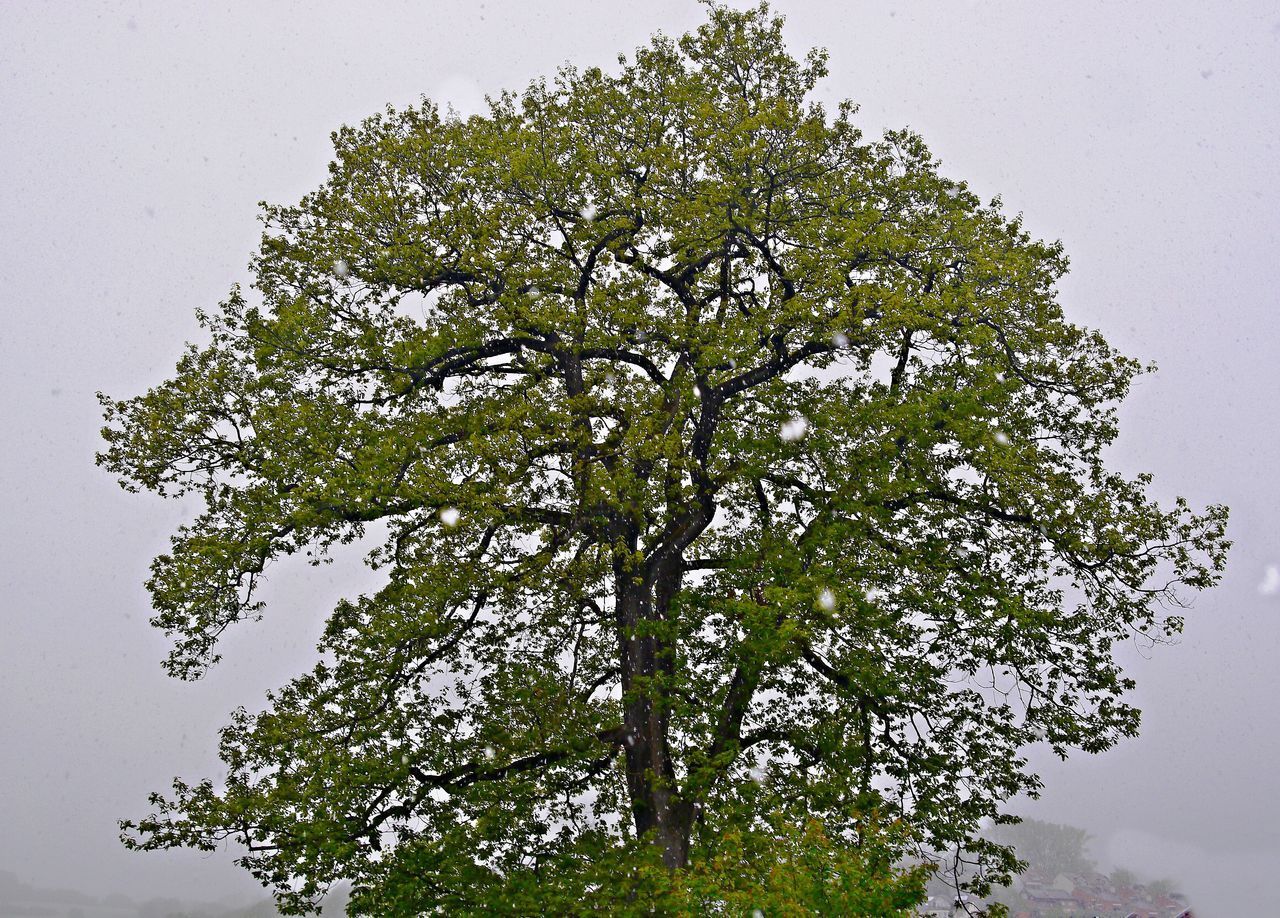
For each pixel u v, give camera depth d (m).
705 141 19.27
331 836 15.30
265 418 17.62
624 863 14.63
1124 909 118.69
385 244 19.44
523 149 18.73
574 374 19.42
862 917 11.95
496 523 17.28
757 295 19.62
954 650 18.39
